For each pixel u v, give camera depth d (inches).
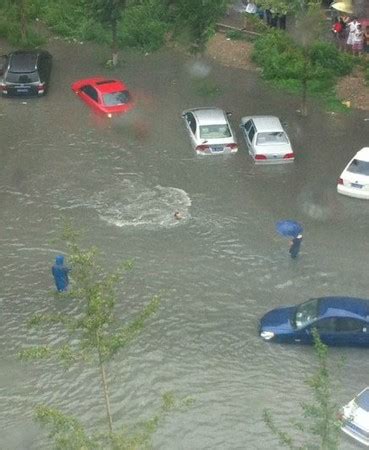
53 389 1044.5
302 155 1550.2
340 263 1263.5
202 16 1717.5
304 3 1643.7
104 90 1676.9
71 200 1414.9
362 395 982.4
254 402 1024.2
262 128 1525.6
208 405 1019.3
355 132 1636.3
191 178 1478.8
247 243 1307.8
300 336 1094.4
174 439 973.2
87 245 1296.8
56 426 761.6
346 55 1850.4
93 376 1063.6
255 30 1993.1
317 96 1765.5
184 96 1765.5
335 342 1093.1
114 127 1640.0
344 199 1418.6
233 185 1457.9
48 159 1536.7
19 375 1064.8
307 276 1235.9
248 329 1138.7
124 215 1373.0
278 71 1824.6
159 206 1397.6
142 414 1008.9
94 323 789.2
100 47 1988.2
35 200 1413.6
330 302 1109.7
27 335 1128.2
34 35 2005.4
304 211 1386.6
